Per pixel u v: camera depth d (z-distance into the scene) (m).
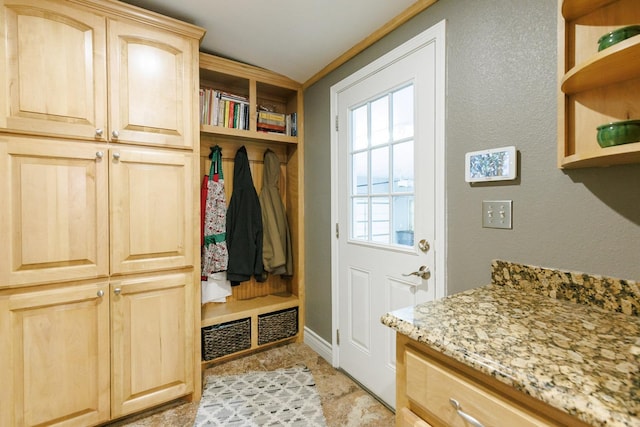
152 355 1.60
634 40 0.68
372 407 1.72
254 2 1.52
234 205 2.29
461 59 1.33
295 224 2.53
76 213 1.41
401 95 1.65
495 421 0.63
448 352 0.70
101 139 1.45
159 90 1.59
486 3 1.23
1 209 1.26
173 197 1.64
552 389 0.53
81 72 1.40
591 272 0.95
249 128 2.27
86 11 1.41
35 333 1.33
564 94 0.93
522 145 1.12
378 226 1.82
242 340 2.20
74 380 1.41
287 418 1.62
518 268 1.13
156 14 1.54
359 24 1.70
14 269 1.28
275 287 2.67
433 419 0.79
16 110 1.28
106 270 1.47
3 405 1.27
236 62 2.11
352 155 2.01
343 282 2.08
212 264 2.17
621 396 0.50
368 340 1.88
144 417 1.63
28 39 1.30
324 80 2.25
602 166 0.92
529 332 0.76
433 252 1.47
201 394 1.81
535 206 1.09
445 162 1.40
